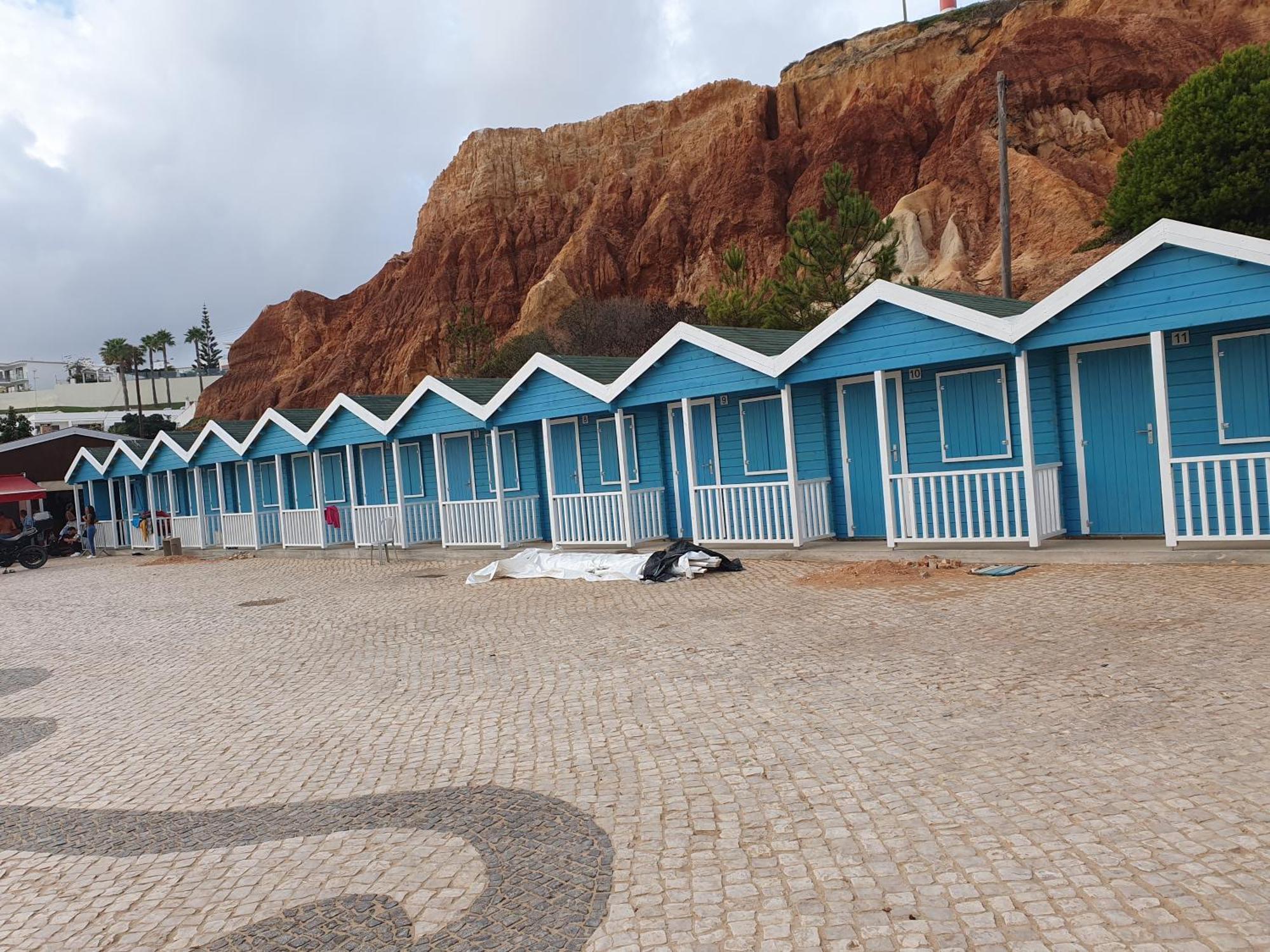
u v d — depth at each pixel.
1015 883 3.79
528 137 90.00
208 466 32.06
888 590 10.66
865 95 72.00
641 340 50.41
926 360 12.87
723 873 4.16
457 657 9.51
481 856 4.66
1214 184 29.41
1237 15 58.22
